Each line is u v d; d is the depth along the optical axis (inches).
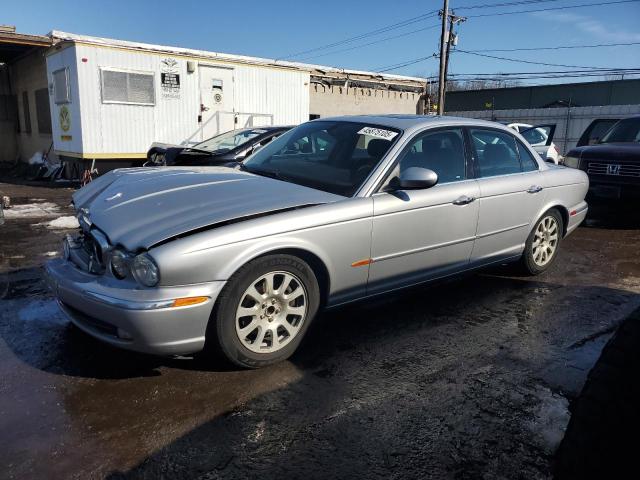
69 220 309.7
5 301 172.4
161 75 511.8
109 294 111.8
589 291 194.7
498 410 113.9
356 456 97.7
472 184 167.3
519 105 1617.9
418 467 95.2
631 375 73.7
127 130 499.2
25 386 118.8
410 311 169.9
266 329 125.3
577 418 75.9
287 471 93.3
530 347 145.6
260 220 120.7
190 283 111.3
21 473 91.0
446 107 1768.0
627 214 362.9
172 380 122.4
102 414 108.8
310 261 131.6
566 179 207.0
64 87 493.4
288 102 617.0
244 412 110.6
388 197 143.2
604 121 381.1
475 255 173.5
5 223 309.3
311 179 150.5
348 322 159.8
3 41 548.4
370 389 121.2
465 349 143.3
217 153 295.7
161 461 95.0
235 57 597.6
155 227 116.7
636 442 71.6
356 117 175.2
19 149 768.9
